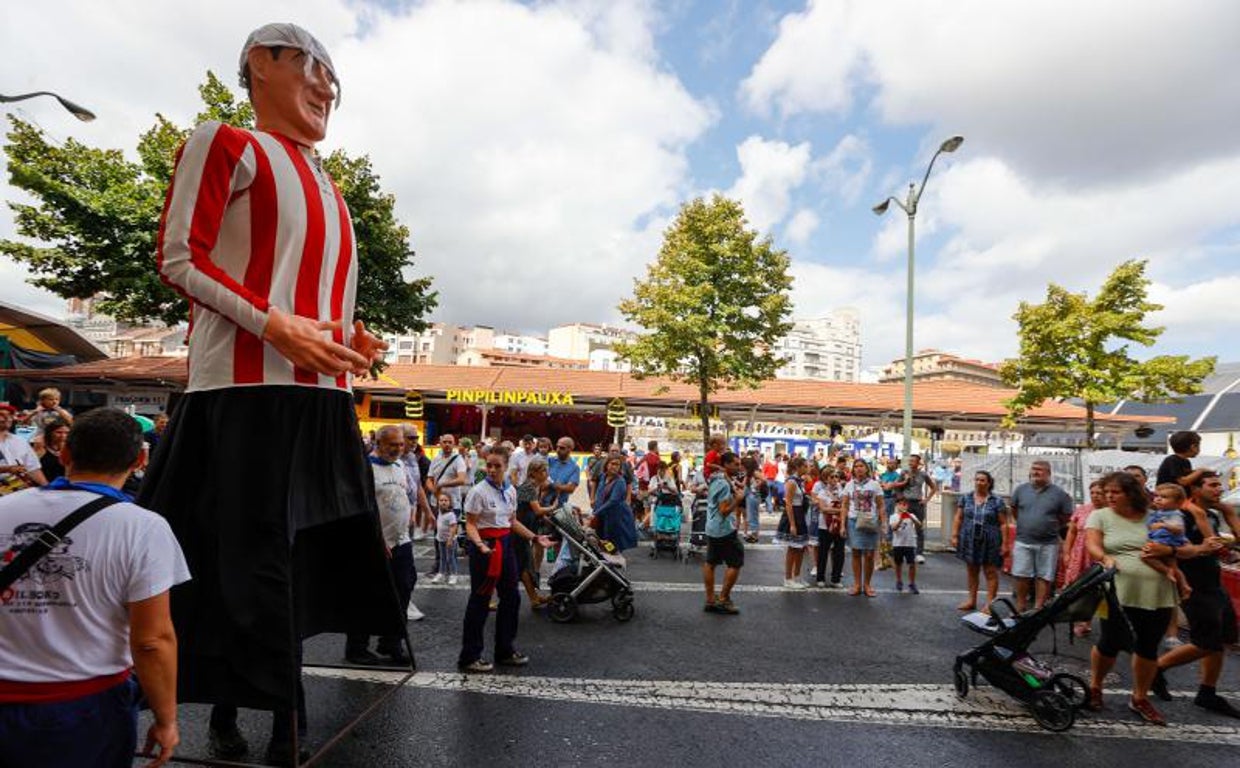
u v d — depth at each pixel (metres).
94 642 1.85
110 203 12.64
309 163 2.45
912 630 6.64
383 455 5.50
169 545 1.96
